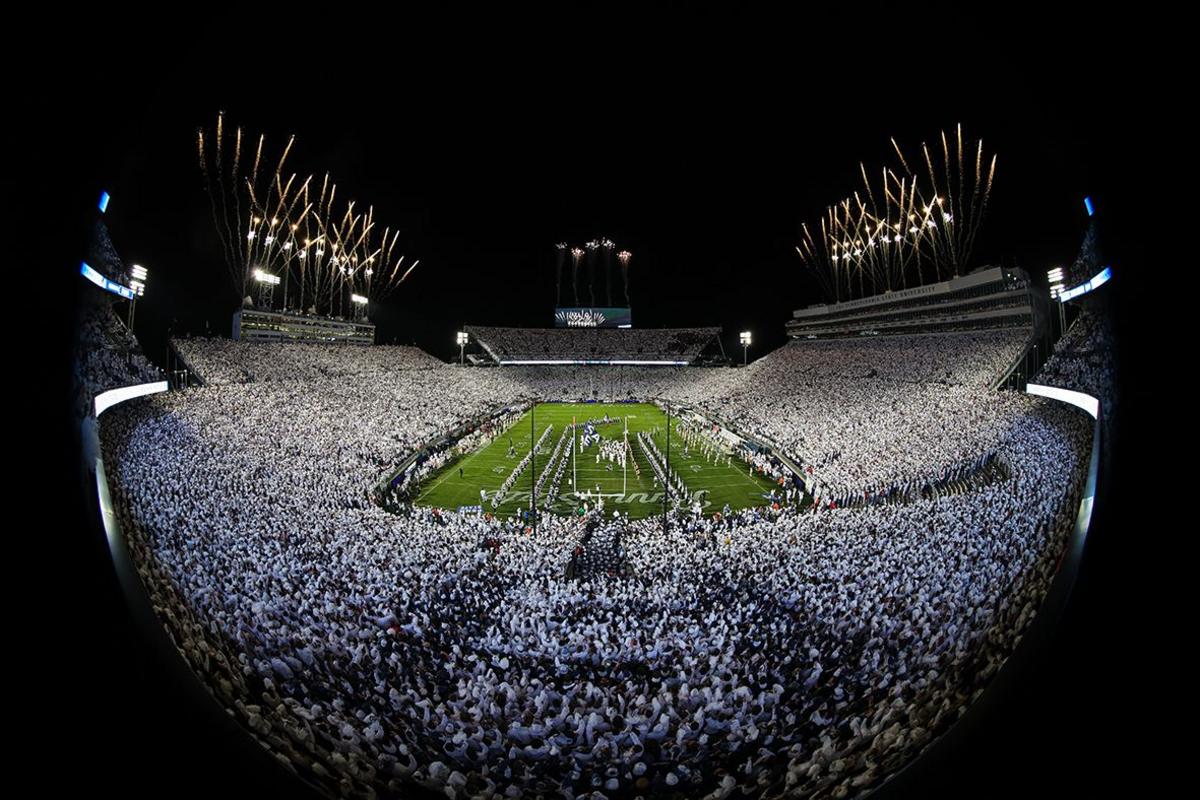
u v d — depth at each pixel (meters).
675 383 94.56
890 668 12.55
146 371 37.75
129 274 37.28
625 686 12.98
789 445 43.09
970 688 10.62
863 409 48.06
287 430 39.38
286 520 22.80
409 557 20.55
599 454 48.31
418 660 14.00
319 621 14.78
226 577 16.25
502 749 10.45
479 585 19.28
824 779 9.35
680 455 48.44
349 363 70.56
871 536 21.31
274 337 69.75
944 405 41.72
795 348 82.56
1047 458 25.20
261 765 8.86
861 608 15.59
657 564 21.28
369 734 10.11
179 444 30.77
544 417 73.12
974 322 57.28
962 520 20.80
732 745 10.52
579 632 15.12
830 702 11.83
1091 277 26.55
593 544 25.30
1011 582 14.65
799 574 18.56
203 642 11.77
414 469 41.28
